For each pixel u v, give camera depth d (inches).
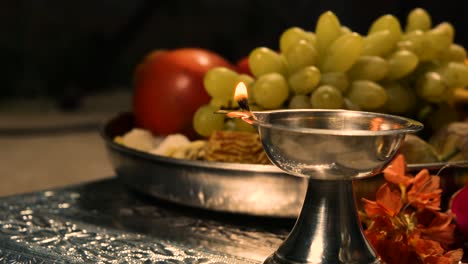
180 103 32.5
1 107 126.0
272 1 136.8
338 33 29.9
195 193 27.4
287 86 29.1
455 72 31.0
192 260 25.2
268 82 28.7
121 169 29.1
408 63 30.1
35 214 28.1
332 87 28.8
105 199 29.5
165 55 33.5
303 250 23.6
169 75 32.7
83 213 28.2
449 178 27.2
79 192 30.2
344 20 104.8
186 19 157.6
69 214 28.1
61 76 147.3
